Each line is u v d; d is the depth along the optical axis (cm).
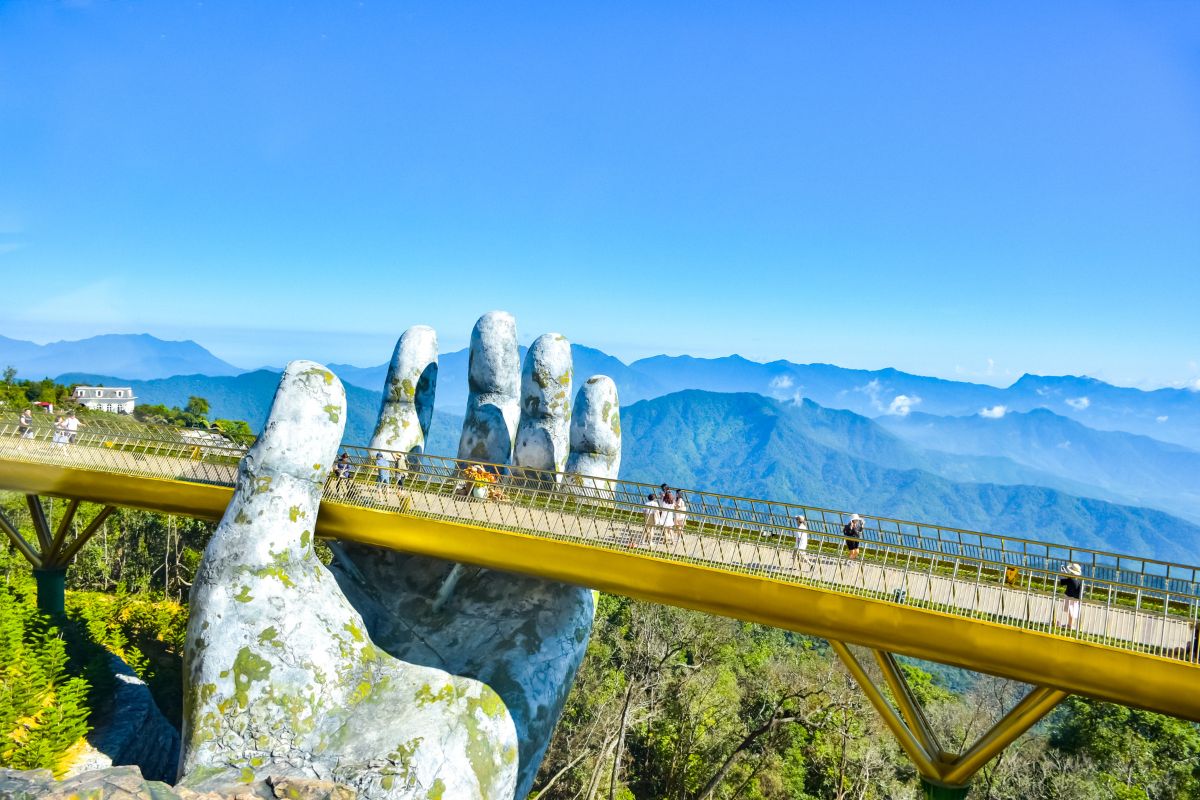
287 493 2298
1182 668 1555
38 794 1697
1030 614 1780
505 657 2491
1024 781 4353
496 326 3062
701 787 3844
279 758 2092
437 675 2316
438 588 2639
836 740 4556
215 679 2144
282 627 2192
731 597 1955
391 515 2319
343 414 2436
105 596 4803
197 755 2088
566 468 2923
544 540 2144
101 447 3039
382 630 2547
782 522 2238
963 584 1948
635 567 2050
